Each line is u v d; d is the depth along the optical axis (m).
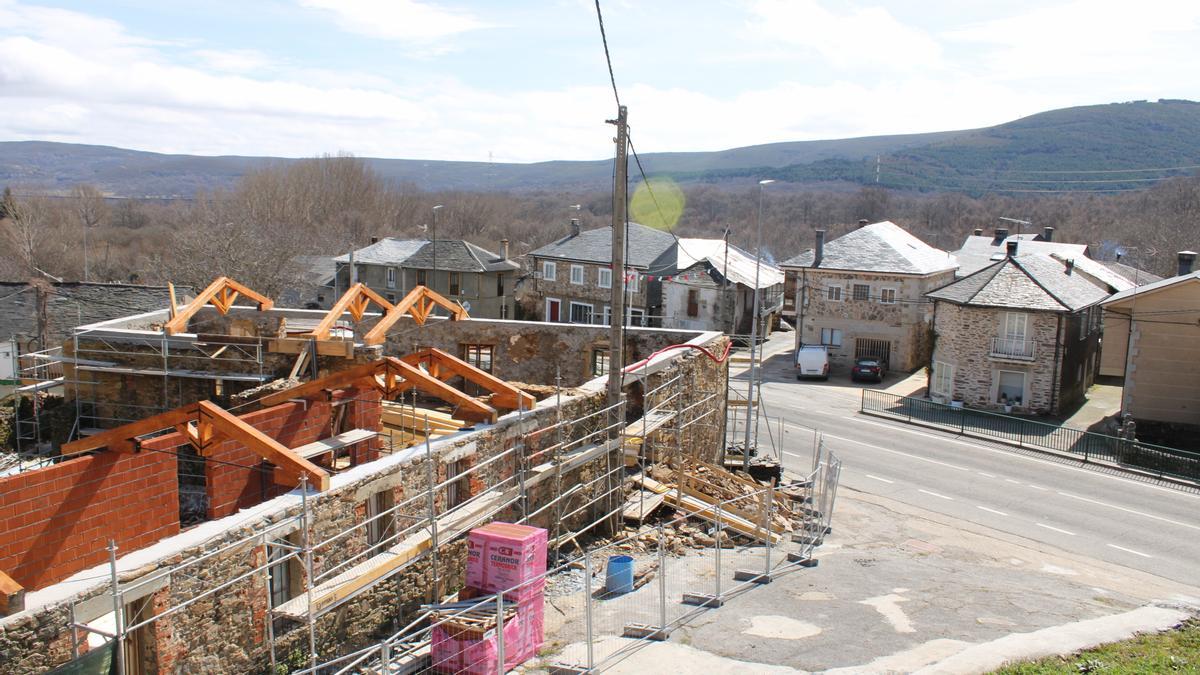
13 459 28.88
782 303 72.81
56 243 86.94
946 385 47.59
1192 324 39.12
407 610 16.48
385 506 16.34
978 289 46.47
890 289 55.84
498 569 15.20
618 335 21.45
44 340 42.41
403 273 70.00
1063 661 13.77
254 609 13.60
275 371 28.62
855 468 33.84
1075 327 46.44
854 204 165.75
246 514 13.80
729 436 37.69
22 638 10.62
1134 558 24.56
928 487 31.48
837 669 13.76
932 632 15.66
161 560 12.16
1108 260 88.06
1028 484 32.38
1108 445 37.28
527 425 19.58
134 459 16.80
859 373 52.78
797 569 19.84
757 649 14.72
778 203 177.12
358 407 21.97
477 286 68.31
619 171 20.45
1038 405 45.06
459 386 30.16
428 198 154.62
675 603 17.30
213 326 32.34
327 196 117.50
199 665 12.81
